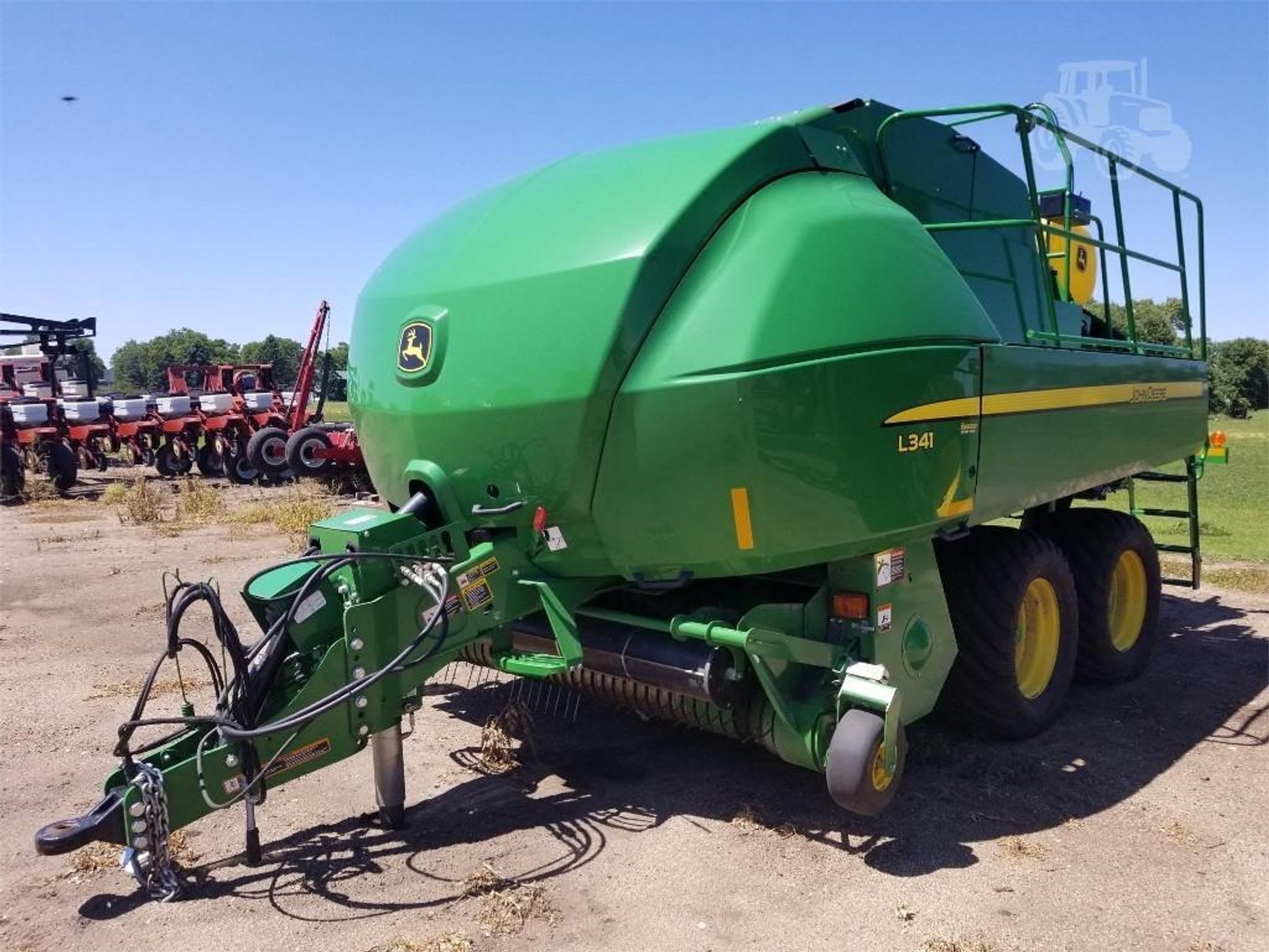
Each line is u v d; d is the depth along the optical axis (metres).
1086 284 6.49
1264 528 12.61
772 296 3.46
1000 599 4.56
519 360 3.73
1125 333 6.36
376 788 3.99
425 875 3.56
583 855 3.71
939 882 3.51
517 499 3.85
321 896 3.41
